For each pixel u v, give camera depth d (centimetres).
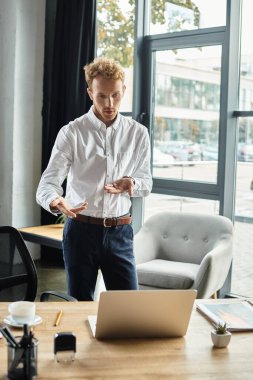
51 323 206
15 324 198
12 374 158
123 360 176
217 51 478
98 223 279
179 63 506
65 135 284
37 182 612
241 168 475
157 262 432
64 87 570
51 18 600
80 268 282
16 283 275
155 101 529
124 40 542
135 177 300
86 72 275
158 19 520
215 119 482
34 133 604
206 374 167
